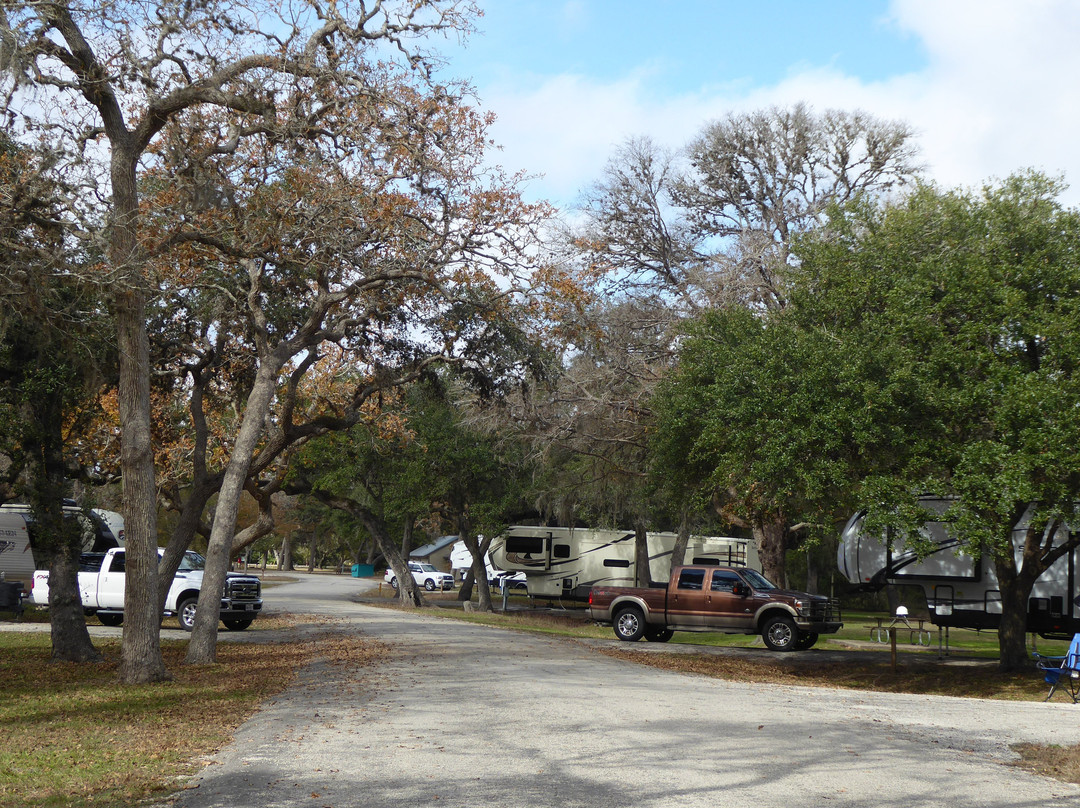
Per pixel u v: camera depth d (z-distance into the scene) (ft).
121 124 46.44
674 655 67.41
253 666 52.24
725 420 58.80
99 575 80.48
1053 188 55.93
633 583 136.77
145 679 44.68
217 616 55.01
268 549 358.64
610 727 31.60
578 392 97.19
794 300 62.39
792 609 72.02
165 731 31.01
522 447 124.57
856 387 51.70
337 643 65.57
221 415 82.89
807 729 32.32
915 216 59.31
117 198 45.47
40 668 51.29
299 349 60.64
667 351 92.32
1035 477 50.37
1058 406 48.32
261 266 59.62
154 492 46.52
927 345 55.57
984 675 59.26
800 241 65.31
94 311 46.03
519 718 33.22
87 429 63.16
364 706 36.29
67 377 52.49
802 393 52.95
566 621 115.85
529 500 134.82
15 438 52.65
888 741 30.27
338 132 54.08
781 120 105.50
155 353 63.31
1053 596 66.69
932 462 53.36
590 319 78.13
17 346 51.78
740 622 73.67
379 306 65.31
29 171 41.39
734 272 89.81
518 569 140.26
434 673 47.47
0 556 97.25
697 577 75.77
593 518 146.82
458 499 134.92
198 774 24.16
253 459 66.33
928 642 82.74
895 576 70.69
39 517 53.11
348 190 55.52
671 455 68.85
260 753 26.94
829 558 160.66
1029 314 51.98
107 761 25.91
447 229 59.21
